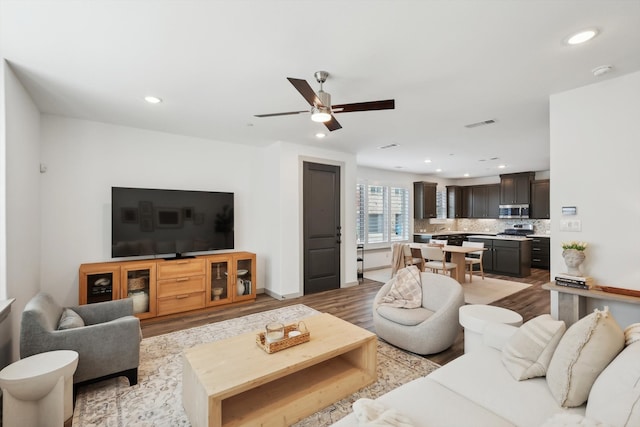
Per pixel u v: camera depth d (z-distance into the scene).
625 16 1.74
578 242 2.69
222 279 4.37
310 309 4.18
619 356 1.31
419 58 2.23
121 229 3.75
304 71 2.44
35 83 2.64
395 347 2.98
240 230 4.94
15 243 2.44
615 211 2.54
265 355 1.99
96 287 3.47
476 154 5.70
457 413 1.35
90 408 2.02
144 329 3.45
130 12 1.72
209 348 2.10
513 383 1.57
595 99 2.63
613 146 2.54
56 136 3.53
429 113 3.42
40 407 1.77
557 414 1.24
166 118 3.62
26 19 1.77
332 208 5.36
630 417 1.09
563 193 2.81
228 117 3.58
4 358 2.22
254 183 5.09
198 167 4.54
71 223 3.62
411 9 1.70
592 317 1.46
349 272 5.59
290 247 4.80
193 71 2.45
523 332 1.76
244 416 1.77
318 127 3.98
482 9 1.69
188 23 1.83
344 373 2.25
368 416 1.28
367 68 2.39
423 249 5.51
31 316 1.99
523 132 4.20
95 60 2.27
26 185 2.78
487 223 9.02
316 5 1.67
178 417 1.94
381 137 4.48
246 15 1.76
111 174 3.88
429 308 3.04
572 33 1.92
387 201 7.79
